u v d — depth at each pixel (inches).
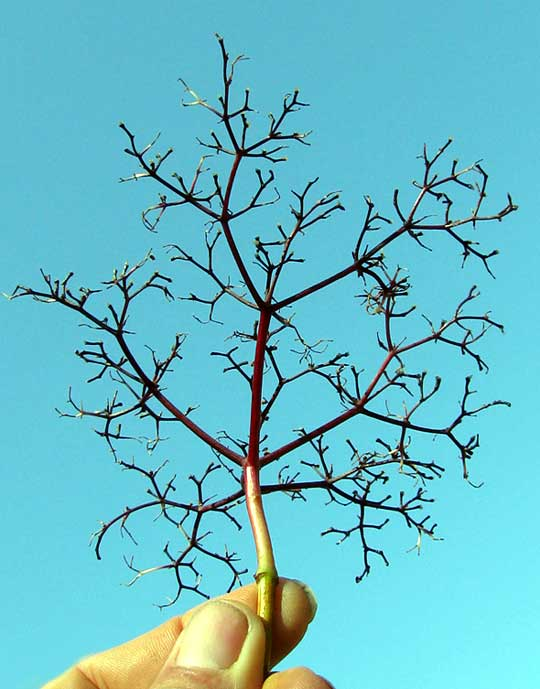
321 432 8.9
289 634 8.4
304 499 9.4
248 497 8.3
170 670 7.5
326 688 7.3
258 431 8.5
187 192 8.6
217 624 7.6
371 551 9.1
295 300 8.7
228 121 8.6
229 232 8.6
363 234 8.8
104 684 10.0
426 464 9.0
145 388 9.0
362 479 9.1
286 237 8.7
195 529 9.1
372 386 8.9
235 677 7.4
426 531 9.0
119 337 8.9
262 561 7.9
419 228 8.8
